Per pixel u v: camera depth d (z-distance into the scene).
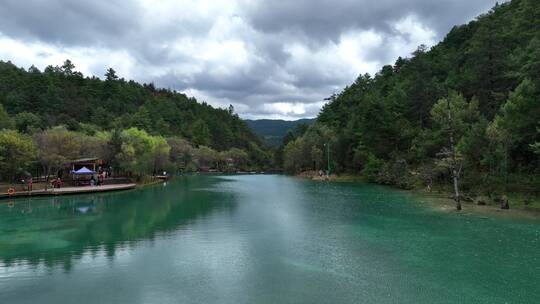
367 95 121.44
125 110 184.75
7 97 140.12
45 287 18.98
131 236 30.27
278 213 41.78
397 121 88.44
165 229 33.03
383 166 80.62
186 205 48.72
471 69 86.88
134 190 69.38
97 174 72.44
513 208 41.03
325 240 28.61
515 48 81.25
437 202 48.31
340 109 139.62
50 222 36.22
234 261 23.38
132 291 18.47
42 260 23.56
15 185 60.25
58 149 63.31
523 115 47.50
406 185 67.56
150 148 85.81
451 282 19.31
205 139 196.25
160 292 18.33
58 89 166.12
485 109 72.12
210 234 31.02
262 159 191.50
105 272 21.30
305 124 178.25
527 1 95.94
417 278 19.94
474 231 30.69
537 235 29.00
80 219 37.88
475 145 54.75
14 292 18.34
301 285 19.14
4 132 60.69
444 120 65.81
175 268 22.00
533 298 17.27
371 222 35.47
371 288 18.64
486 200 45.59
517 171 51.44
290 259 23.69
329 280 19.83
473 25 129.50
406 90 108.81
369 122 90.25
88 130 122.94
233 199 55.88
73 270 21.66
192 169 149.50
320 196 59.19
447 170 59.06
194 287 19.00
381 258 23.64
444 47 132.62
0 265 22.59
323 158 113.50
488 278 19.78
